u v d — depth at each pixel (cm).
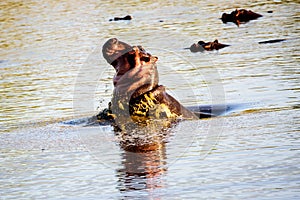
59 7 8681
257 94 3669
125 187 2322
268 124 3019
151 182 2356
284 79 3991
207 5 8038
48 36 6512
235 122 3108
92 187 2348
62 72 4744
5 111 3716
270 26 6197
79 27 6944
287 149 2598
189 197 2175
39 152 2856
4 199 2289
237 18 6681
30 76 4712
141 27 6606
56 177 2492
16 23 7562
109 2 8912
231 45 5394
